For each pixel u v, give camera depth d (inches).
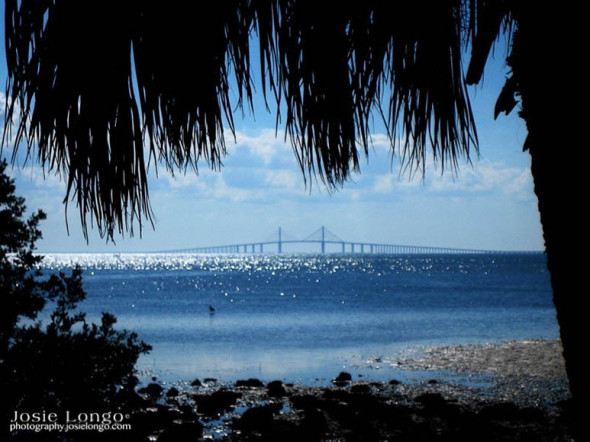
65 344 335.3
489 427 433.7
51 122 88.0
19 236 354.0
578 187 78.3
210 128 92.0
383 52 96.3
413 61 98.6
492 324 1401.3
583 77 78.9
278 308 1895.9
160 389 624.7
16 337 342.0
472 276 4589.1
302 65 95.7
